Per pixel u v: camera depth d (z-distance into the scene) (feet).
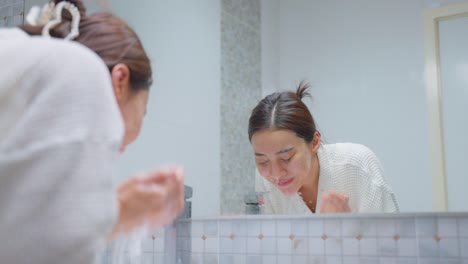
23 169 1.65
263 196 4.45
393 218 3.79
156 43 5.12
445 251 3.63
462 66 4.19
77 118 1.71
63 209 1.59
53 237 1.57
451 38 4.27
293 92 4.68
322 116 4.56
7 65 1.78
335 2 4.76
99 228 1.66
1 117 1.73
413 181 4.15
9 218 1.61
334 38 4.71
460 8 4.26
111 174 1.75
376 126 4.38
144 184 2.11
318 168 4.38
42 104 1.70
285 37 4.91
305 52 4.79
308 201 4.32
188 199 4.74
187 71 5.08
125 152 4.80
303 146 4.42
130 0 5.09
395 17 4.50
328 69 4.67
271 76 4.85
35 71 1.77
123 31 2.44
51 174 1.61
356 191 4.25
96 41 2.33
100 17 2.46
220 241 4.32
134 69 2.39
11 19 5.62
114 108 1.87
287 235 4.09
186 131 4.94
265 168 4.50
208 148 4.83
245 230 4.25
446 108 4.18
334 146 4.44
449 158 4.08
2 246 1.61
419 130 4.23
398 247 3.74
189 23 5.19
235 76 4.90
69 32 2.32
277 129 4.46
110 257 4.17
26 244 1.59
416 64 4.36
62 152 1.63
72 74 1.77
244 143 4.65
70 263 1.61
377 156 4.31
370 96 4.46
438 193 4.05
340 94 4.57
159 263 4.46
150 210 2.10
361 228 3.86
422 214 3.71
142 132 4.91
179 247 4.45
